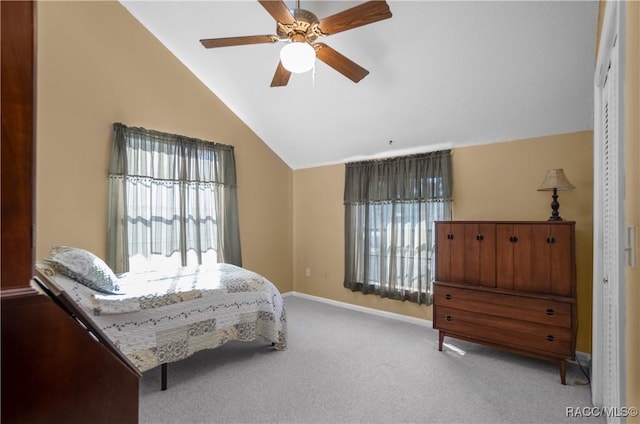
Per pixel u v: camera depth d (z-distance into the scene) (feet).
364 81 10.73
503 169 10.98
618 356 4.13
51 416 2.09
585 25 7.34
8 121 1.90
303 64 6.93
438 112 10.91
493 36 8.16
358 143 13.79
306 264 16.89
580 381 8.27
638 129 3.31
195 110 13.39
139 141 11.66
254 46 11.20
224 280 9.51
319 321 13.03
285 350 10.15
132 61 11.69
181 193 12.57
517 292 8.89
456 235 10.07
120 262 11.02
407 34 8.78
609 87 6.26
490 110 10.18
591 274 9.45
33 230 2.01
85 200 10.59
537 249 8.74
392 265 13.33
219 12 10.40
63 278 6.97
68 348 2.16
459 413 6.91
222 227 13.89
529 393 7.70
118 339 7.10
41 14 9.92
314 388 7.88
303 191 17.07
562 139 9.96
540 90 9.07
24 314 1.98
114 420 2.37
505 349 9.08
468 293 9.69
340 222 15.49
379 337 11.27
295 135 14.92
